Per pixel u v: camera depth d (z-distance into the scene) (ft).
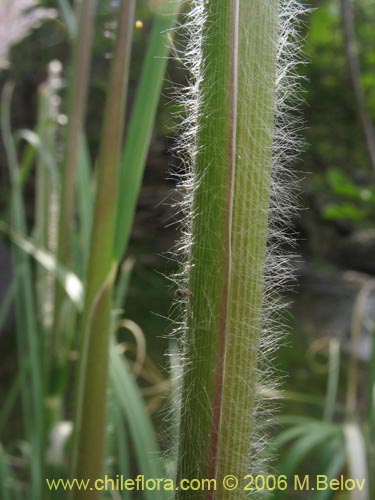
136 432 0.68
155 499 0.67
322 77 3.52
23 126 3.17
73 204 0.77
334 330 2.60
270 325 0.43
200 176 0.35
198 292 0.35
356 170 3.67
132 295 2.85
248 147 0.34
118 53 0.52
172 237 3.48
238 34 0.33
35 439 0.85
